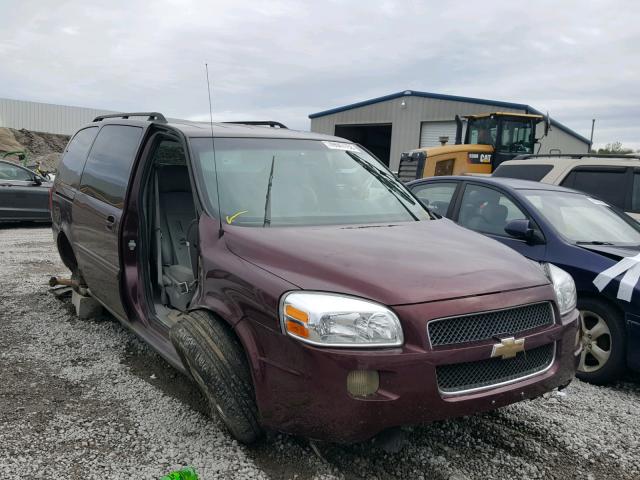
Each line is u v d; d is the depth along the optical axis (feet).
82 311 17.51
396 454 10.29
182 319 10.62
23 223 44.83
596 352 14.53
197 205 11.66
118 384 13.01
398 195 14.01
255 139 13.53
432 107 102.01
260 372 9.19
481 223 18.83
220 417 10.15
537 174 26.58
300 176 12.96
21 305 19.11
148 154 13.67
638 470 10.23
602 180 24.50
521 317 9.56
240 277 9.75
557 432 11.50
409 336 8.55
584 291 14.92
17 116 149.69
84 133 18.75
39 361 14.28
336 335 8.46
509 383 9.29
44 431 10.76
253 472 9.53
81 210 16.06
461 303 8.95
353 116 112.88
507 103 93.04
